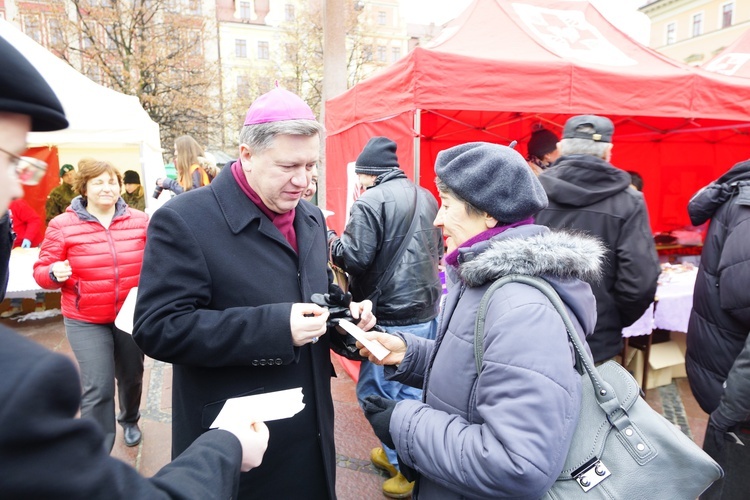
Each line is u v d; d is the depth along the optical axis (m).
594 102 3.47
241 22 38.88
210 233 1.33
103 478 0.59
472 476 0.99
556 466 0.96
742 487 1.82
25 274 4.77
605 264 2.27
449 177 1.22
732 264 1.86
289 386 1.41
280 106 1.28
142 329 1.26
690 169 6.68
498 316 1.04
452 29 4.08
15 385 0.51
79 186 2.55
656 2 32.78
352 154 4.63
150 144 6.66
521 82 3.31
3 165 0.61
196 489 0.74
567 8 4.66
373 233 2.49
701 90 3.76
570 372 1.01
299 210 1.58
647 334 3.53
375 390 2.62
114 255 2.54
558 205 2.34
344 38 7.41
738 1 28.23
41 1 17.69
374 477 2.69
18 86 0.59
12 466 0.50
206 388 1.36
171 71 18.50
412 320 2.61
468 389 1.12
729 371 1.86
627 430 1.03
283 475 1.41
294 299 1.43
